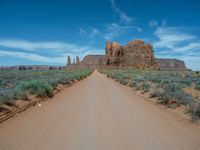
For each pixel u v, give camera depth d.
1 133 7.02
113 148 5.92
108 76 61.34
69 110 10.97
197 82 25.36
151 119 9.28
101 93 18.94
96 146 6.04
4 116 8.85
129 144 6.23
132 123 8.57
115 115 9.98
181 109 11.23
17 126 7.85
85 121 8.75
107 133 7.22
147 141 6.49
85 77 55.69
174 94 13.61
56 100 14.47
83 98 15.54
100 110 11.10
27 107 11.33
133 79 33.69
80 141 6.41
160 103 13.43
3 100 10.03
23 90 14.13
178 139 6.70
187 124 8.52
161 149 5.88
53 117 9.36
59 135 6.91
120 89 23.34
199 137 6.93
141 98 16.19
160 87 21.00
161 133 7.29
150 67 154.88
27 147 5.85
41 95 14.76
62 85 24.59
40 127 7.77
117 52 170.50
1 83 21.56
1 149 5.68
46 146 5.95
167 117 9.68
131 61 158.88
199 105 10.18
